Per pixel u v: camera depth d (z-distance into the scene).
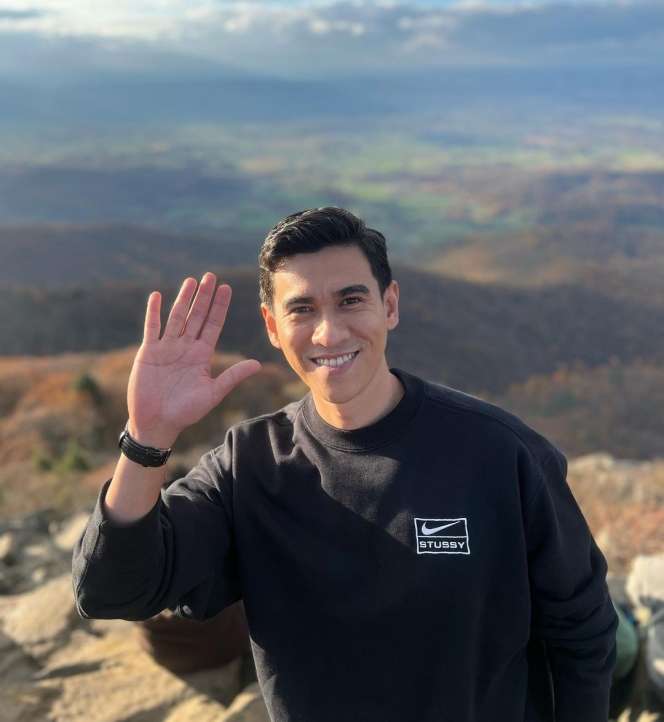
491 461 1.68
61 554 5.12
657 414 70.94
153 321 1.63
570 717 1.90
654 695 2.85
